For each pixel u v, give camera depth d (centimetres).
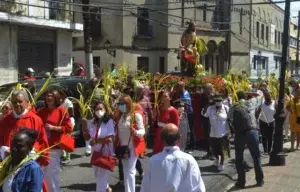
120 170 827
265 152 1232
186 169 450
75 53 3478
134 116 711
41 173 402
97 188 692
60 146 670
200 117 1221
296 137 1384
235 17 4219
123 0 3244
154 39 3522
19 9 2138
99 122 690
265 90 1259
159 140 797
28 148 403
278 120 1080
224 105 988
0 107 763
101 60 3341
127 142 707
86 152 1094
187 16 3681
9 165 407
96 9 3269
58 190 675
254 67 4712
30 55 2250
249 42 4478
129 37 3322
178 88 1130
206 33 3938
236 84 1384
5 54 2098
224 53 4169
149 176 461
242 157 865
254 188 860
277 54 5450
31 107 609
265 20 5028
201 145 1234
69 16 2431
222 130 977
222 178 929
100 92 948
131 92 995
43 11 2288
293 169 1036
